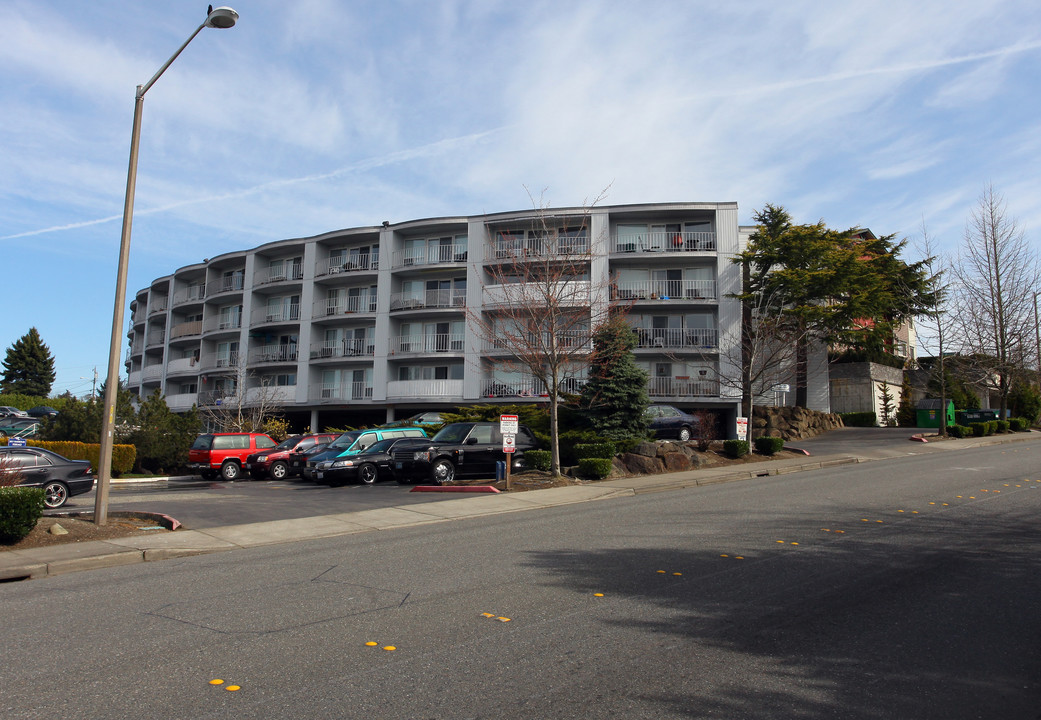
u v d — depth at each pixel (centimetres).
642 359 3694
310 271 4184
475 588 757
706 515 1232
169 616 674
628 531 1096
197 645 579
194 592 774
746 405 3014
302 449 2467
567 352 2000
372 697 465
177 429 2798
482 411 2686
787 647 557
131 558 1001
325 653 555
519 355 2086
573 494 1653
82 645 585
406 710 444
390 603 704
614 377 2369
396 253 3988
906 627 605
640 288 3719
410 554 965
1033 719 429
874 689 474
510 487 1767
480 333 3566
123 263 1268
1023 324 3130
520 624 625
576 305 2286
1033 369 3362
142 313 5806
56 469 1566
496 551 965
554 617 645
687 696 464
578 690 475
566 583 770
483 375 3712
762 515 1209
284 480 2386
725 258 3616
